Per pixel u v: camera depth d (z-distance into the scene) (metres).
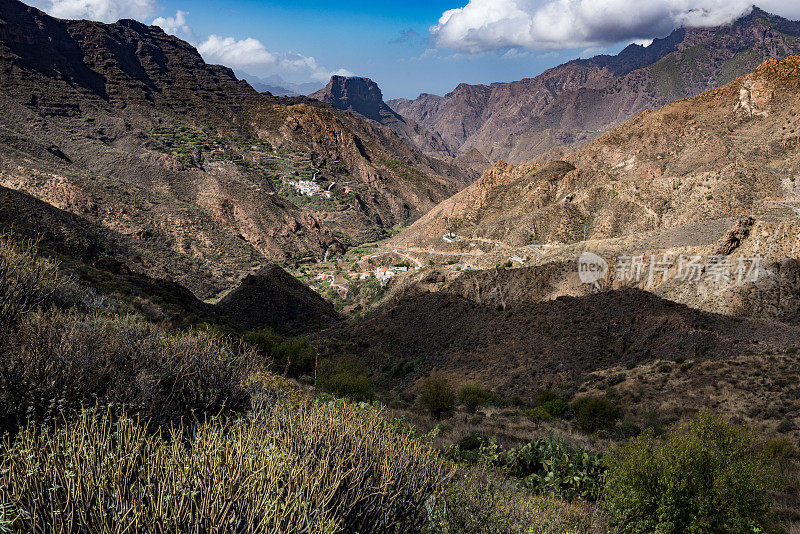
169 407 4.62
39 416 3.76
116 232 167.50
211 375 5.17
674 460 7.16
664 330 41.53
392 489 3.65
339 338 67.44
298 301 99.06
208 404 4.83
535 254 154.00
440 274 104.75
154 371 4.82
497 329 54.44
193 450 2.94
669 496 6.79
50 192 164.38
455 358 51.00
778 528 7.35
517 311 56.53
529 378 41.22
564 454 9.94
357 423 4.30
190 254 182.88
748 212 142.38
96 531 2.35
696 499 6.87
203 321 28.95
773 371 29.75
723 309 64.56
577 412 24.55
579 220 189.38
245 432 3.51
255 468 2.94
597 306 50.56
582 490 8.88
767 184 151.25
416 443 4.40
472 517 4.20
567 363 42.22
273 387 5.81
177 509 2.50
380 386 49.03
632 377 35.25
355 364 32.31
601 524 6.74
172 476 2.70
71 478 2.48
